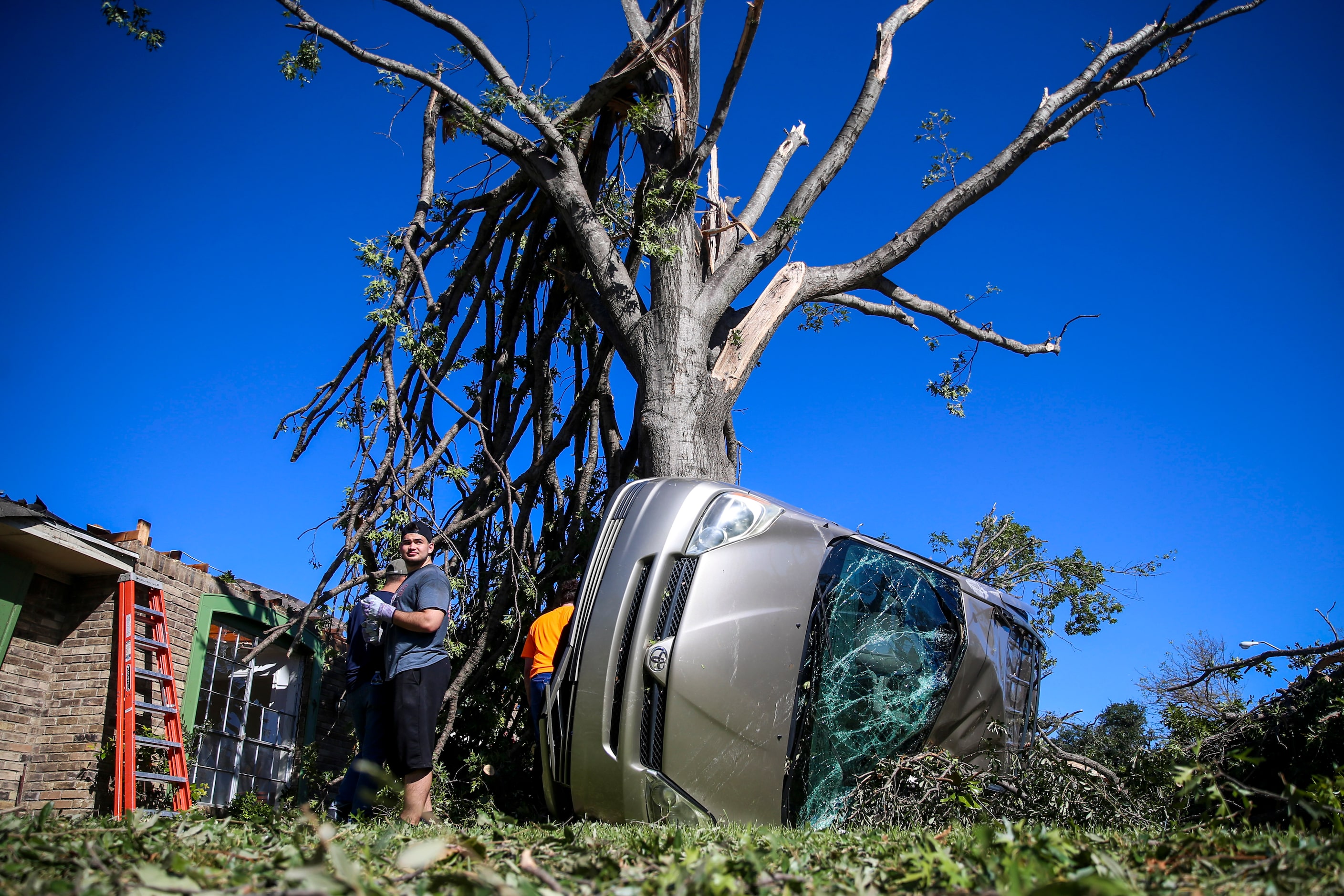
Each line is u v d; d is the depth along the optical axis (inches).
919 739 235.0
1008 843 79.9
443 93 363.9
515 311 428.8
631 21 403.9
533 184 416.8
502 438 398.0
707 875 63.5
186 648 385.1
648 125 398.6
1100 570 541.3
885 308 483.8
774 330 379.2
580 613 215.6
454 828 143.7
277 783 421.4
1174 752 205.6
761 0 332.5
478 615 361.1
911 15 430.9
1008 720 270.8
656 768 195.9
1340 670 240.4
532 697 222.7
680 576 210.8
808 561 222.5
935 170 431.2
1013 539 544.4
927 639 248.1
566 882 69.9
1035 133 420.5
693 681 198.8
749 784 198.7
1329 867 71.1
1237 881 68.5
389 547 338.3
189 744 369.7
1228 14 426.0
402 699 187.6
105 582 367.2
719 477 343.0
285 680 439.2
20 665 347.9
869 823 195.8
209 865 79.6
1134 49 429.1
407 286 378.9
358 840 105.3
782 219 386.0
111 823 110.7
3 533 326.0
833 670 219.1
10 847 78.1
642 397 355.3
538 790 310.2
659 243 353.1
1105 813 200.2
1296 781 226.4
